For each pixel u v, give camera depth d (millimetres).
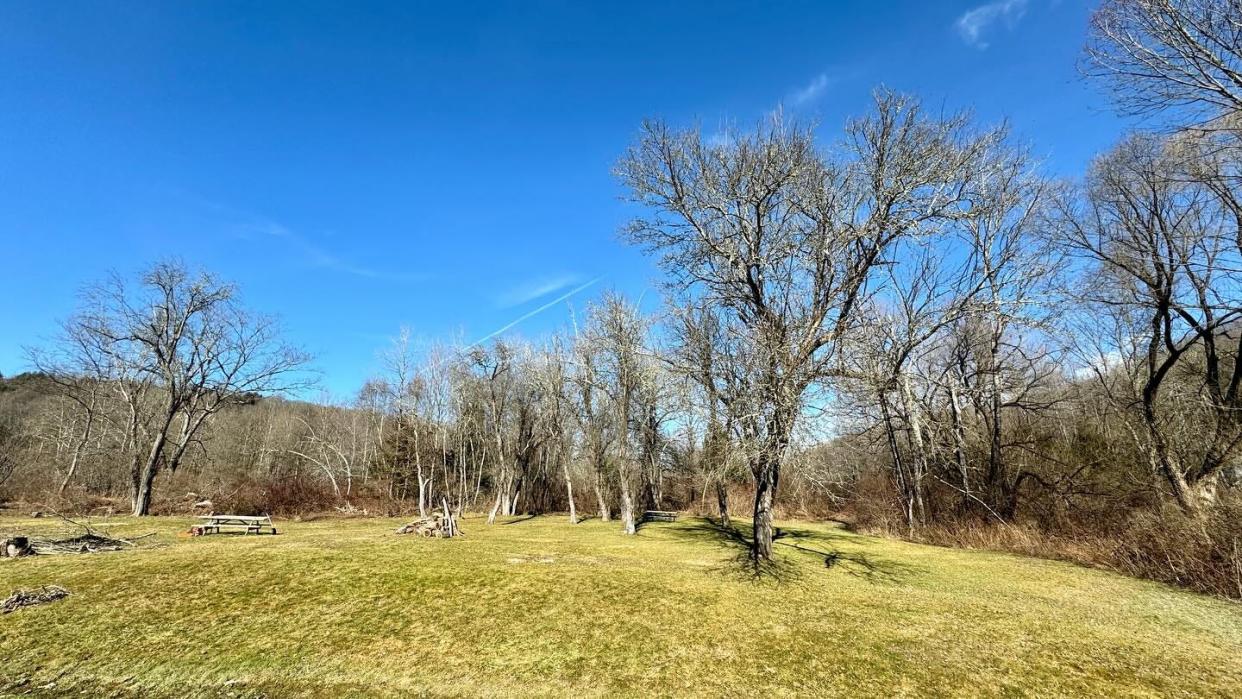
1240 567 11906
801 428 12258
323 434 54438
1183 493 16219
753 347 12648
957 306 16859
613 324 25422
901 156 12578
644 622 9547
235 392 31484
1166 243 17500
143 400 31953
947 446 25141
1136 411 19219
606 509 31438
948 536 21500
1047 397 25234
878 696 7008
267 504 30906
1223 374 19328
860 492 30062
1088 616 10523
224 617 9242
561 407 33375
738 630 9289
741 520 30734
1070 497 20531
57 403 42219
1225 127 11648
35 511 26312
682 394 16984
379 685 7211
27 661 7586
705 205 14094
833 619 10016
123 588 10445
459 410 39188
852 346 13000
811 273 13438
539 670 7660
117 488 35312
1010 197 19172
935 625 9812
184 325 29781
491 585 11383
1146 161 17172
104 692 6945
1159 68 12062
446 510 22594
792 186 13461
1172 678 7641
